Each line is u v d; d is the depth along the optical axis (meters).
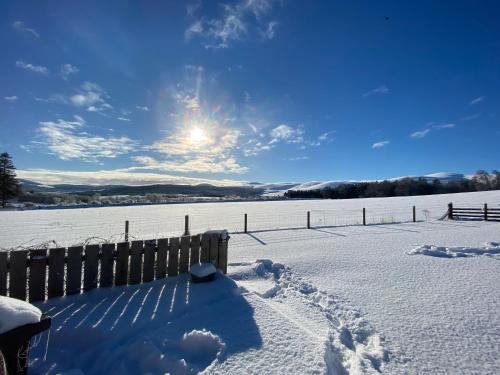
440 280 6.04
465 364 3.19
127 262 4.82
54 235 14.64
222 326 3.58
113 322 3.62
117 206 48.38
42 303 4.10
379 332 3.87
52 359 3.11
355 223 19.83
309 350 3.13
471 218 21.36
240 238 12.70
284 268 6.84
